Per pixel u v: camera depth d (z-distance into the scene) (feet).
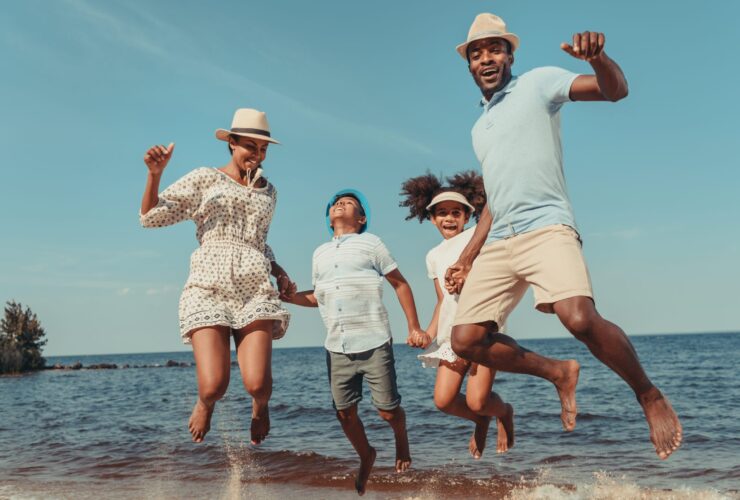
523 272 12.50
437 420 41.78
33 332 200.23
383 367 16.06
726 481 23.72
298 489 24.59
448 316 17.78
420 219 20.62
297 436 38.22
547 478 25.03
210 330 13.92
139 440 38.40
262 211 14.83
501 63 13.26
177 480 26.61
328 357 16.65
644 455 29.22
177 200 14.40
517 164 12.51
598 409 45.78
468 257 15.07
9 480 27.27
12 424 50.19
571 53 10.41
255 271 14.39
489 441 33.68
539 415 42.80
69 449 35.94
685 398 55.42
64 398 82.12
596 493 22.43
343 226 17.42
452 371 17.70
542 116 12.49
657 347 223.10
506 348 13.37
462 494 23.02
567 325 11.56
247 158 15.10
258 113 15.12
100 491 24.53
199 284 14.16
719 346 223.10
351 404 16.53
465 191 19.47
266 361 14.17
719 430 35.99
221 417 50.65
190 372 179.01
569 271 11.69
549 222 12.14
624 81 10.92
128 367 237.45
